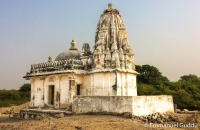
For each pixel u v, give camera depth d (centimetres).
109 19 2542
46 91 2595
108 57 2306
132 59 2503
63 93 2397
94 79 2316
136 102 1781
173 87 4247
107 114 1858
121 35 2511
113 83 2202
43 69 2655
